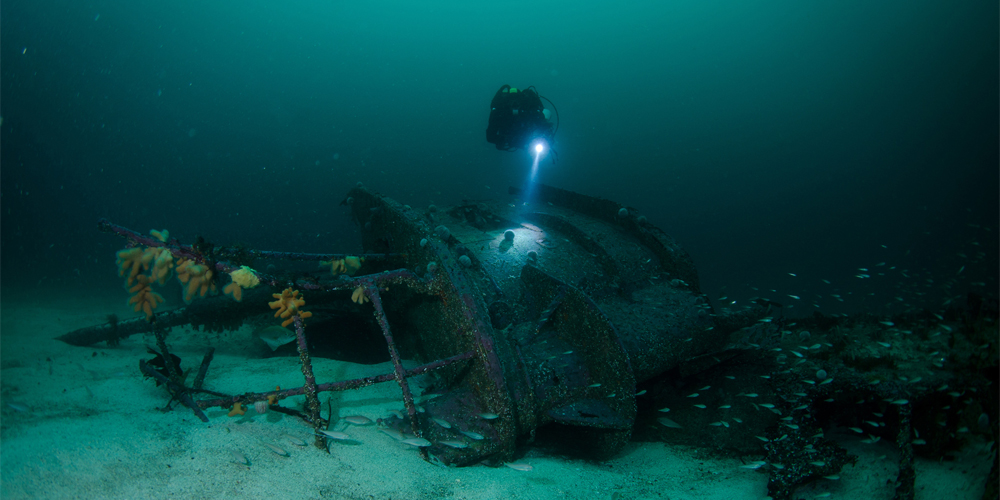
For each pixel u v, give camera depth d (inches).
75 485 99.7
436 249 159.8
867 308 518.9
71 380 167.0
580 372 157.9
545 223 230.7
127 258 127.2
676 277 203.9
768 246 1099.9
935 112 2128.4
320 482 111.1
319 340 253.1
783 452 134.6
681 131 3166.8
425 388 175.2
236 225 1236.5
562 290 167.3
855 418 158.4
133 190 1812.3
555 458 149.7
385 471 119.1
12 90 1936.5
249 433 128.2
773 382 154.7
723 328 183.2
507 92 300.0
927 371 152.0
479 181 2551.7
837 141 2330.2
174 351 231.8
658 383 177.8
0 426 122.6
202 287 130.0
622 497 126.3
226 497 102.0
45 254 729.0
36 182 1514.5
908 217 1195.9
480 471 127.5
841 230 1183.6
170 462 111.4
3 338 225.3
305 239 945.5
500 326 165.0
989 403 153.0
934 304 488.7
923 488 138.7
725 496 129.9
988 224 1005.8
